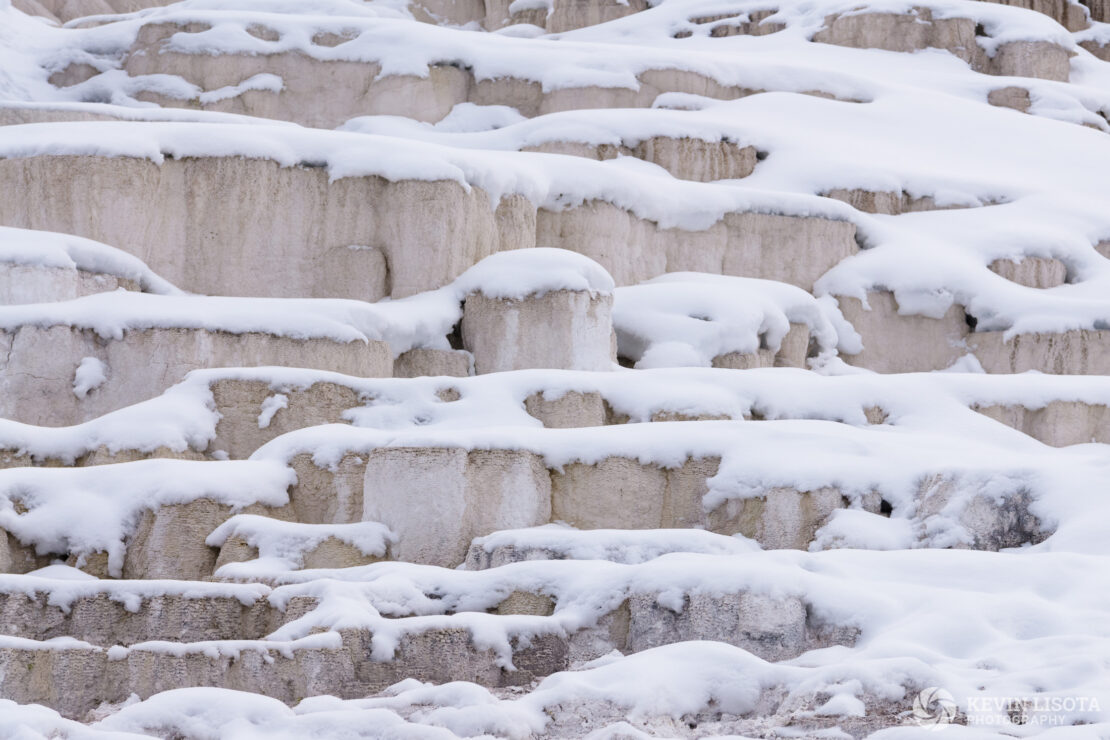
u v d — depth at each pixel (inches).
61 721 551.8
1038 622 652.1
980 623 647.8
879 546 844.0
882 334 1494.8
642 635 705.6
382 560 891.4
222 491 908.6
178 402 1022.4
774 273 1523.1
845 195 1630.2
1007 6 2261.3
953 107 1916.8
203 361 1096.8
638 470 940.6
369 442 954.1
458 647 684.1
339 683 662.5
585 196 1435.8
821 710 569.9
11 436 982.4
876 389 1135.6
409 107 1806.1
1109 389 1182.3
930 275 1494.8
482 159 1358.3
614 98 1802.4
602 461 938.7
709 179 1656.0
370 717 563.8
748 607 689.6
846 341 1473.9
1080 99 2055.9
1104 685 560.1
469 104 1833.2
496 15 2527.1
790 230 1529.3
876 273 1509.6
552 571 755.4
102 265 1220.5
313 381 1048.2
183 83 1844.2
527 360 1235.2
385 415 1040.2
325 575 784.9
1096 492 828.0
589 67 1830.7
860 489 889.5
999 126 1883.6
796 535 888.3
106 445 983.0
